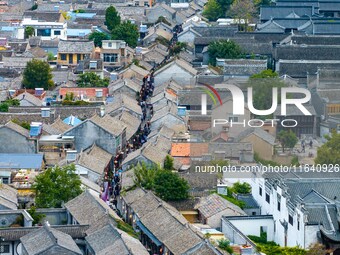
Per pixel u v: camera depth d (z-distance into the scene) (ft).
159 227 598.34
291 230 611.06
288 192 639.76
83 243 577.43
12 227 583.58
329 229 591.37
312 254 574.97
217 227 631.97
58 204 633.61
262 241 628.28
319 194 629.51
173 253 567.18
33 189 647.56
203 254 550.36
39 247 542.16
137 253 547.08
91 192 642.63
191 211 651.66
